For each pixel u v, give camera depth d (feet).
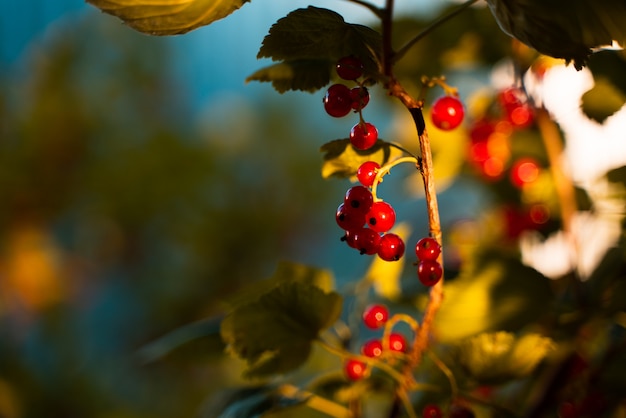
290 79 1.59
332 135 4.46
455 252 2.00
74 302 4.13
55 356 3.83
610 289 1.77
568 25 1.45
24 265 4.00
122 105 4.29
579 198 1.98
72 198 4.06
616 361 1.76
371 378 1.73
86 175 4.06
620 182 1.84
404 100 1.46
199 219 3.98
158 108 4.44
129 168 4.04
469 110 2.07
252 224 3.97
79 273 4.17
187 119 4.60
